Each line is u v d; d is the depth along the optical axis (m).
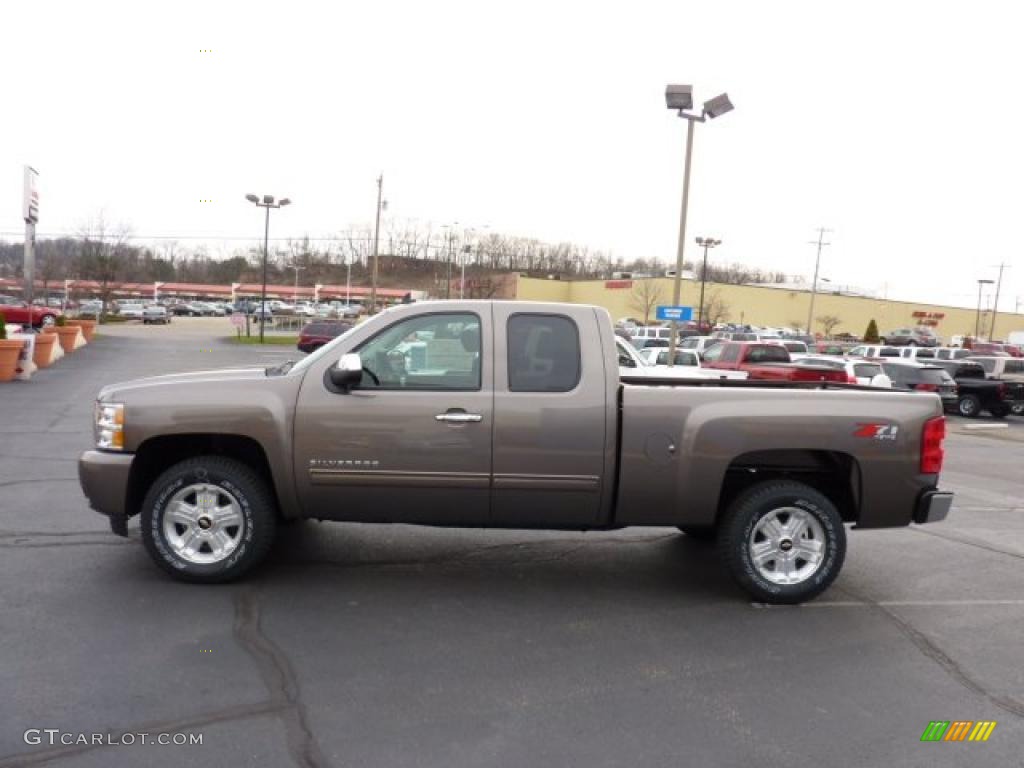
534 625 4.86
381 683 4.00
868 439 5.24
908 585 5.93
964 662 4.53
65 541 6.18
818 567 5.32
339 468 5.15
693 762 3.38
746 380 6.06
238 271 127.56
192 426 5.12
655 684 4.11
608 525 5.39
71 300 70.00
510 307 5.30
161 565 5.27
